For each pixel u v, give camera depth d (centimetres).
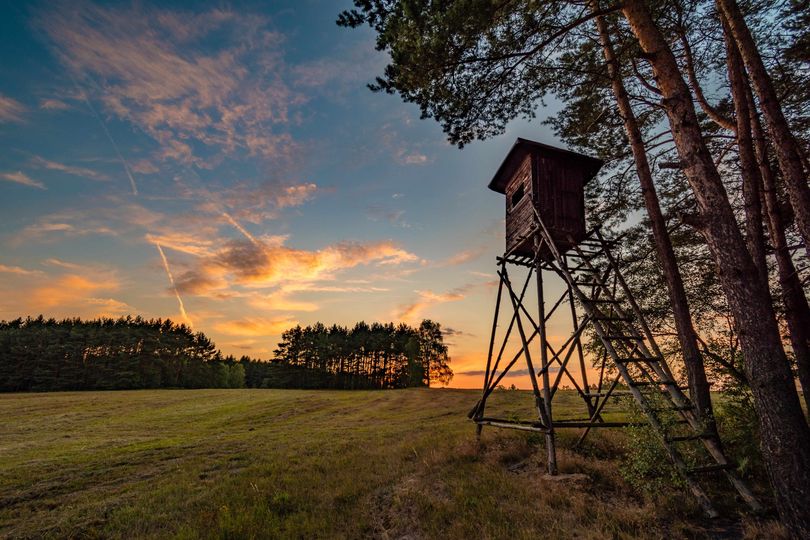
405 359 8719
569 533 587
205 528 757
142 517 863
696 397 867
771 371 610
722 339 1059
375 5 949
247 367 11500
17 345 7825
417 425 2236
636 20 811
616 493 736
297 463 1318
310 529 715
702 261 1226
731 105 1184
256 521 767
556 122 1393
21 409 3928
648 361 862
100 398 4931
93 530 807
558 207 1120
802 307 866
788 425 580
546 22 1001
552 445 883
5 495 1109
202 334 11088
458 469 959
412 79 919
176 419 3178
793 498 552
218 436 2233
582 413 2131
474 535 618
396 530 694
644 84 1110
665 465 702
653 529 588
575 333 1059
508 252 1262
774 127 766
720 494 706
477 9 768
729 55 976
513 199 1310
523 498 735
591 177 1260
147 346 8575
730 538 565
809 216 714
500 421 1146
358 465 1163
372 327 9919
